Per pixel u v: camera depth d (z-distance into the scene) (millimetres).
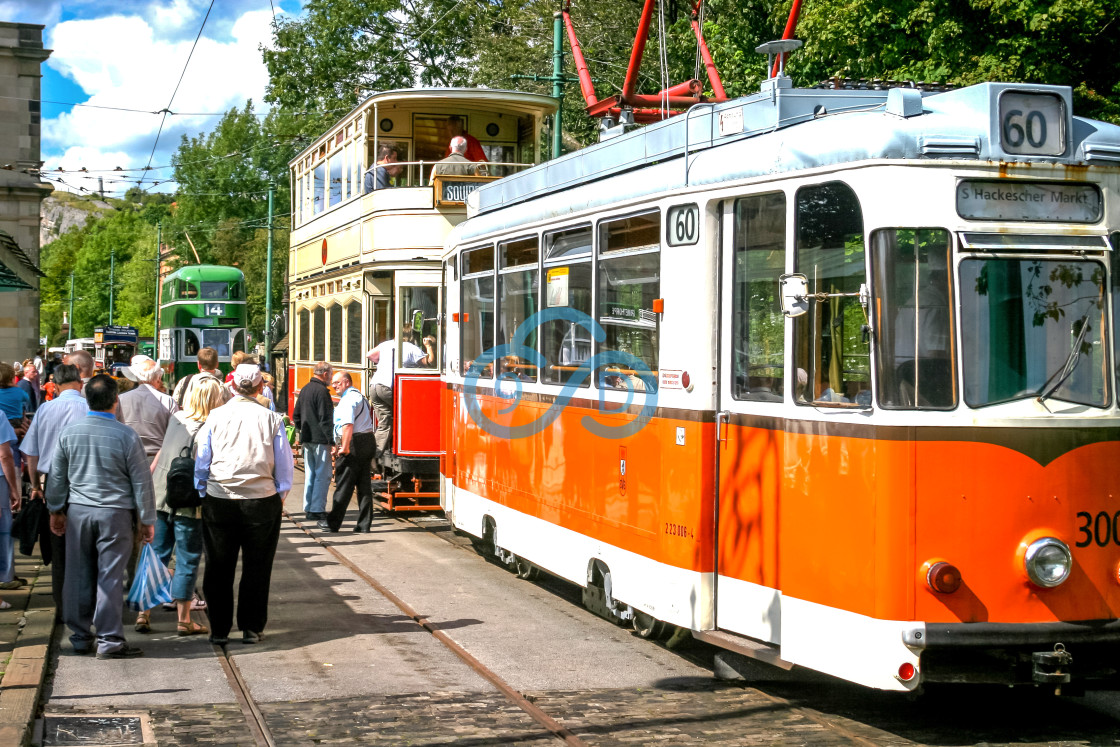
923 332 6023
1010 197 6145
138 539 9820
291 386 22828
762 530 6746
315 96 41312
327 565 11617
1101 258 6227
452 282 12500
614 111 10383
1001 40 15109
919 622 5914
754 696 7074
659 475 7598
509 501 10461
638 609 7883
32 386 15094
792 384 6531
